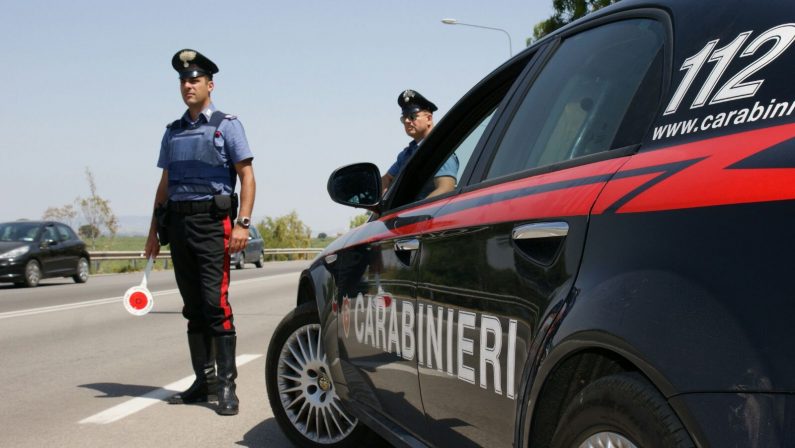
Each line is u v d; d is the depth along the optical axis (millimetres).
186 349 8688
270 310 13961
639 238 1795
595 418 1884
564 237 2055
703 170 1716
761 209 1524
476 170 2932
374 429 3578
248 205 5461
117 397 6043
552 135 2545
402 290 3139
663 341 1637
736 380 1482
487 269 2416
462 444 2639
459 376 2584
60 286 20984
